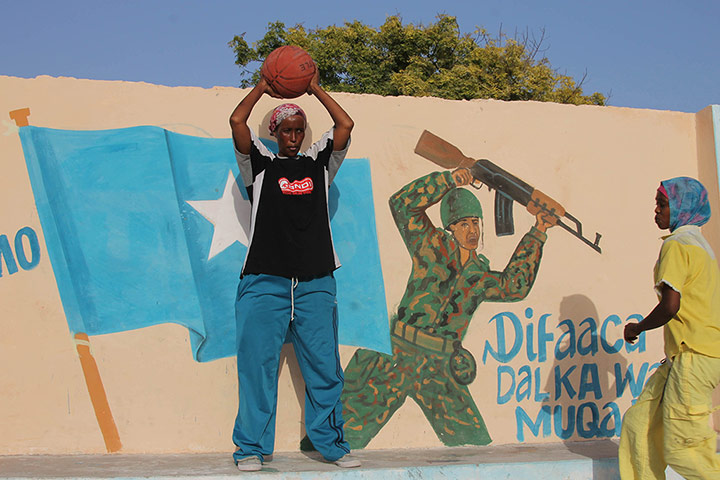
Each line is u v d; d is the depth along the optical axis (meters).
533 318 4.14
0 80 3.54
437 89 15.01
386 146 4.00
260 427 3.31
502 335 4.07
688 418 3.05
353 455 3.57
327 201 3.50
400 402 3.88
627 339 3.34
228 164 3.77
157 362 3.59
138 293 3.60
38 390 3.46
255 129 3.82
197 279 3.67
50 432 3.45
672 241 3.16
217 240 3.72
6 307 3.46
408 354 3.92
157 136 3.70
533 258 4.17
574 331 4.20
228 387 3.66
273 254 3.30
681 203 3.22
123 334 3.56
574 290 4.22
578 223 4.27
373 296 3.90
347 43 16.12
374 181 3.96
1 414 3.42
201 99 3.77
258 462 3.23
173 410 3.59
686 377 3.06
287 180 3.36
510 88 15.71
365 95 4.00
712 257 3.19
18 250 3.49
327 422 3.39
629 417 3.34
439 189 4.05
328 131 3.74
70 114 3.61
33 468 3.13
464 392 3.98
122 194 3.63
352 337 3.85
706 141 4.43
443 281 4.01
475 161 4.13
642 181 4.41
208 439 3.61
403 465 3.38
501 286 4.10
